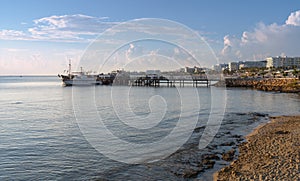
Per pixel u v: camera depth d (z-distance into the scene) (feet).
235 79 302.45
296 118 80.23
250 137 56.44
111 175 37.99
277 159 39.91
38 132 66.74
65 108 116.26
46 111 107.55
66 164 42.83
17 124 78.38
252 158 41.57
